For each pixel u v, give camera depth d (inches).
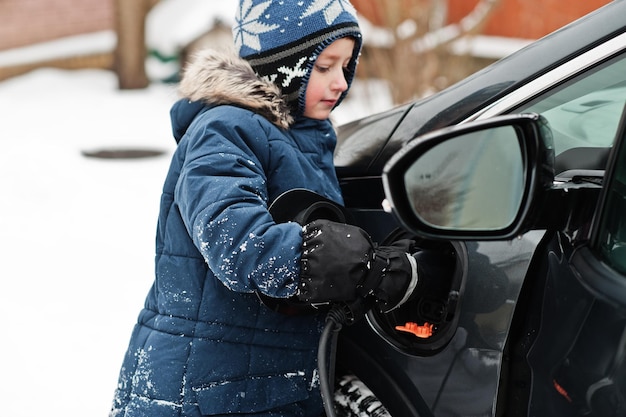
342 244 55.6
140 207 210.4
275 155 63.3
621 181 49.7
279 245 55.7
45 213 203.9
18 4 409.1
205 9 398.3
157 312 65.7
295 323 64.1
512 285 57.3
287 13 64.3
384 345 64.6
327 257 55.3
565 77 64.4
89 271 165.0
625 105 50.0
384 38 296.7
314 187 65.2
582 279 50.5
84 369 124.0
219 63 65.2
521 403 55.7
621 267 48.5
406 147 48.6
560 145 64.4
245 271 56.0
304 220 60.0
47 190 223.6
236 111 62.8
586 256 50.8
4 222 196.4
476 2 367.2
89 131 307.4
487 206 50.9
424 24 279.6
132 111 346.6
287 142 64.6
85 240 184.1
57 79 402.3
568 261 52.3
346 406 66.5
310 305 62.9
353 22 65.7
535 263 56.7
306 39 64.2
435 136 48.3
